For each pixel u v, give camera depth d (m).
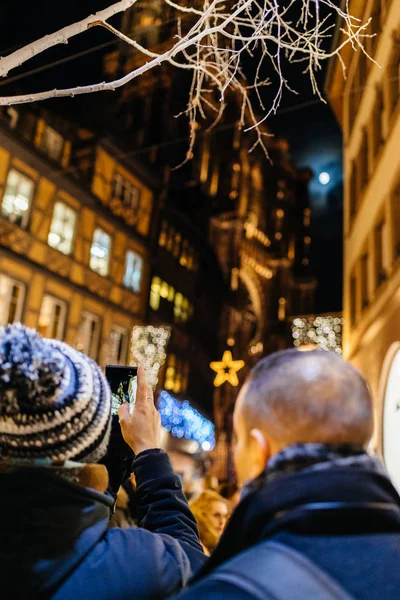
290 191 58.53
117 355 19.78
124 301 20.14
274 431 1.17
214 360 27.70
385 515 1.05
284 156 58.69
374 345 11.94
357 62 14.39
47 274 16.56
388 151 11.14
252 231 48.38
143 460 1.54
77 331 17.64
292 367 1.20
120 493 2.94
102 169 19.41
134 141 22.48
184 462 22.08
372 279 12.28
